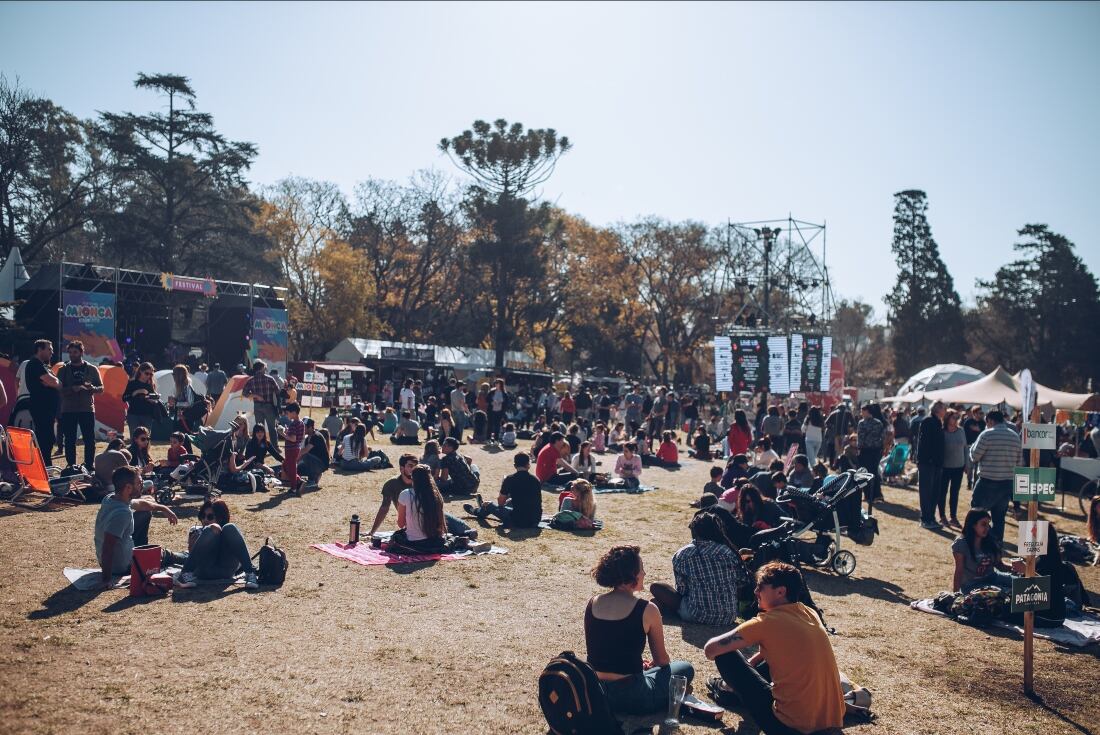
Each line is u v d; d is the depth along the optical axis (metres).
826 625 8.45
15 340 27.97
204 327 40.34
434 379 43.97
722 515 9.78
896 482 21.64
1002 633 8.58
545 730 5.47
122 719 5.21
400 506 10.50
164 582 7.94
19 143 44.19
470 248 50.56
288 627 7.25
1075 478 20.52
